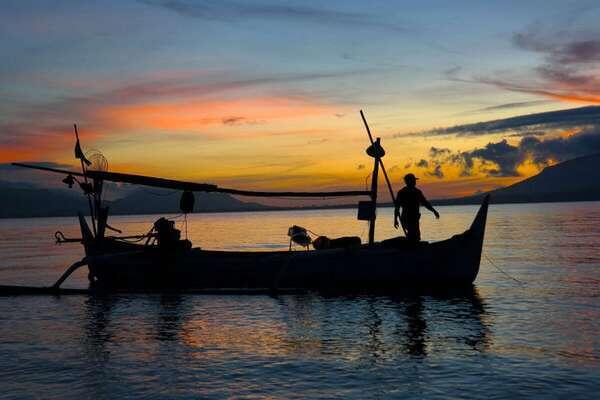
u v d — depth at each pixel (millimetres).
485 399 6297
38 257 31531
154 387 6906
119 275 16484
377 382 6961
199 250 16578
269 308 12695
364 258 15219
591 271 18547
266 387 6855
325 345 8969
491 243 33875
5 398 6586
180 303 13688
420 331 9852
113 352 8711
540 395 6391
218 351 8688
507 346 8625
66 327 10852
